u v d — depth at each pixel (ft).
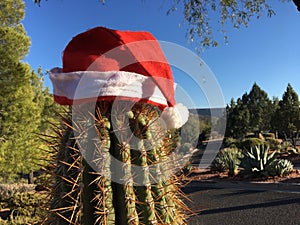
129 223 3.29
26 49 27.55
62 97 3.62
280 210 16.55
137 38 3.92
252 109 99.86
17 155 25.36
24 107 26.16
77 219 3.25
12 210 19.08
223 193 22.20
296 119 72.02
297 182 22.54
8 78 26.09
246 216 15.88
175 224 3.58
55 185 3.54
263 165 25.93
